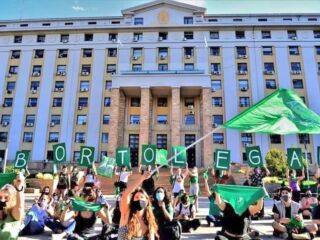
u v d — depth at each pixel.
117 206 6.67
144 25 40.97
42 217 7.84
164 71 33.09
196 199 11.54
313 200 9.77
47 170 35.66
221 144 36.56
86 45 41.22
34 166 36.09
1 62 41.28
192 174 11.67
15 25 43.19
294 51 39.72
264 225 9.16
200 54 39.50
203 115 31.80
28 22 43.12
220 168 8.30
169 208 5.80
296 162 9.85
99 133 37.97
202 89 32.53
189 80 32.66
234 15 41.59
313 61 39.12
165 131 35.47
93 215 6.20
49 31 41.84
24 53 41.50
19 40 42.34
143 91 32.50
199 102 35.91
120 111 34.03
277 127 5.54
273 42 39.94
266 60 39.38
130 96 36.50
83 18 42.50
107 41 41.09
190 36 40.66
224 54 39.66
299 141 36.19
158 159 11.67
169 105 36.41
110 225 6.30
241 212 4.62
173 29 40.62
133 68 39.66
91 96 39.25
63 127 38.41
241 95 38.16
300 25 39.94
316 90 38.12
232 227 4.69
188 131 35.09
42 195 8.26
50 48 41.44
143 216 3.92
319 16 40.91
